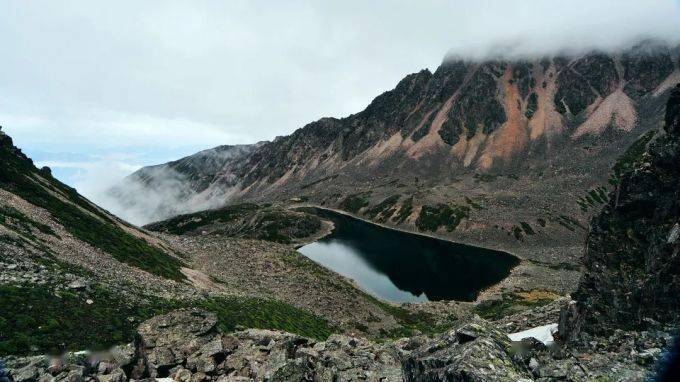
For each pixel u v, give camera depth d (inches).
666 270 887.7
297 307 2770.7
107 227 2861.7
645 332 765.3
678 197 1021.2
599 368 578.6
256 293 2822.3
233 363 805.2
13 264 1368.1
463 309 3796.8
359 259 6963.6
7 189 2477.9
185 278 2546.8
